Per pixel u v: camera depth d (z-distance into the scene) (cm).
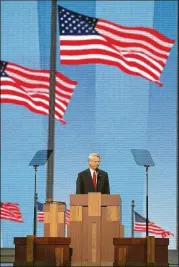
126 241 2038
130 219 3250
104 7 3362
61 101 3328
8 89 3334
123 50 3341
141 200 3266
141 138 3303
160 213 3253
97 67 3334
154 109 3316
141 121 3312
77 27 3369
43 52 3359
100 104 3322
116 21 3359
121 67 3328
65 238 2056
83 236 2111
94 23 3359
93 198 2120
